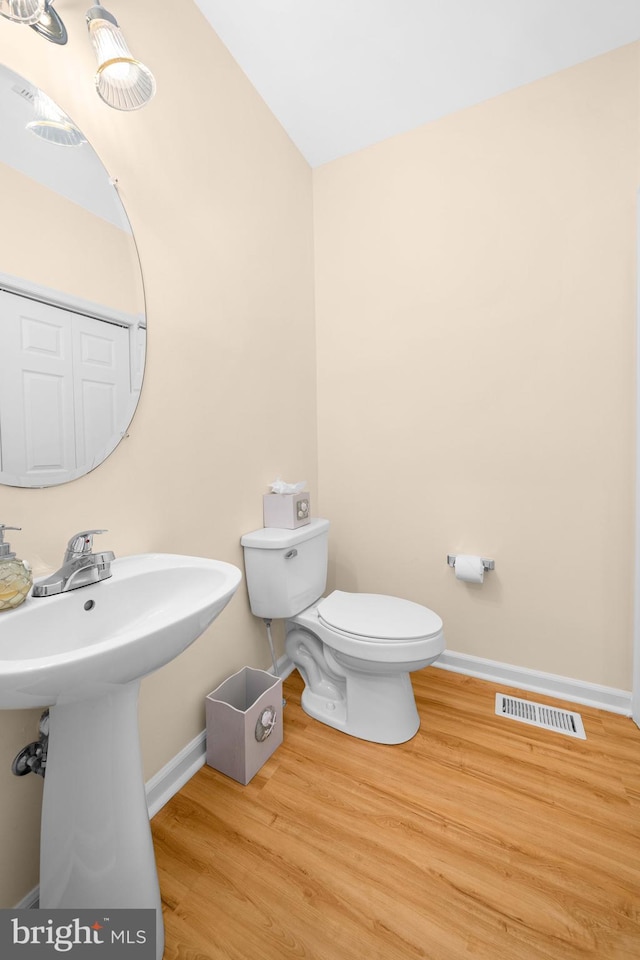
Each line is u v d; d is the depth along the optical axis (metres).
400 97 1.70
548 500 1.71
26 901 0.87
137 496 1.14
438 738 1.46
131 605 0.93
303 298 2.02
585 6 1.35
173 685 1.25
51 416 0.92
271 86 1.63
